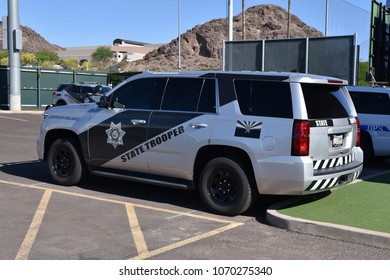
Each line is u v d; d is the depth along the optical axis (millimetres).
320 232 6055
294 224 6262
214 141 6883
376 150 11328
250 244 5766
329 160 6801
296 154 6367
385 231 5875
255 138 6594
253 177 6789
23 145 14805
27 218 6723
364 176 9906
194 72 7453
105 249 5539
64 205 7492
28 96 35031
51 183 9117
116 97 8117
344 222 6289
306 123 6402
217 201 7051
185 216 7000
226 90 7016
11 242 5719
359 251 5520
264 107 6684
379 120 11242
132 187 8922
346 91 7609
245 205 6816
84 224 6496
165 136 7359
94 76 39656
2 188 8625
